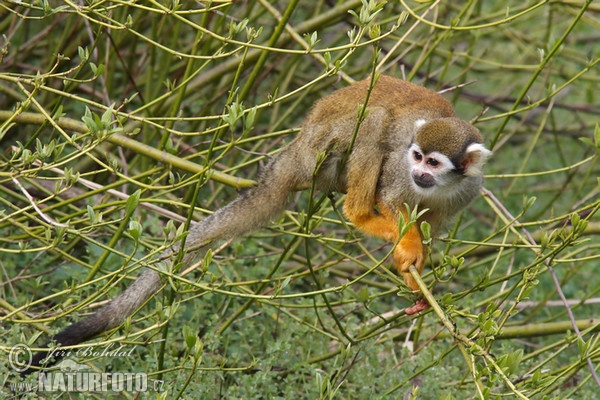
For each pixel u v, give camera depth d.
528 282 7.60
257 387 8.94
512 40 14.41
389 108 8.80
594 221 10.31
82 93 12.95
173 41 11.43
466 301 10.37
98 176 11.48
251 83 9.30
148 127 11.46
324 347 9.47
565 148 16.03
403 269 8.25
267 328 9.76
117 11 11.64
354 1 10.85
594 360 8.32
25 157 7.36
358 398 8.98
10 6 10.95
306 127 9.05
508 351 9.06
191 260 8.98
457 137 8.55
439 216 9.05
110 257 9.86
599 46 17.88
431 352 9.06
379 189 8.84
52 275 10.13
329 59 7.52
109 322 8.14
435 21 11.07
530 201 8.29
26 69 12.62
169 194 10.93
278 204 9.17
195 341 6.68
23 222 10.33
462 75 12.55
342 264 11.89
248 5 12.62
